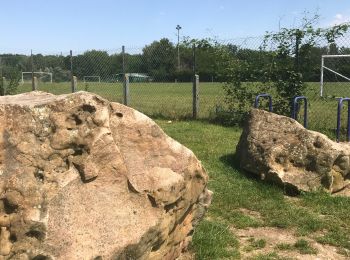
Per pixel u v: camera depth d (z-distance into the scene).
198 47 13.12
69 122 3.32
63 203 3.14
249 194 6.38
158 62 16.22
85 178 3.28
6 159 3.07
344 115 11.81
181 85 15.94
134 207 3.43
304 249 4.75
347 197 6.32
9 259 2.96
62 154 3.25
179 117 13.69
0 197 2.99
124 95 15.17
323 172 6.46
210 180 6.98
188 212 4.18
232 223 5.44
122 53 15.47
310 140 6.70
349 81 12.34
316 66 11.80
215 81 13.33
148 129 3.73
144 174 3.56
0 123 3.12
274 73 11.84
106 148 3.40
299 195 6.45
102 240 3.14
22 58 22.14
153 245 3.54
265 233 5.19
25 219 2.98
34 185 3.06
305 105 9.70
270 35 11.93
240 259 4.48
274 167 6.71
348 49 11.90
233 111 12.41
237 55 12.38
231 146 9.35
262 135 7.16
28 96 3.85
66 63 19.66
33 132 3.17
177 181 3.71
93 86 18.00
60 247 3.00
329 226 5.34
